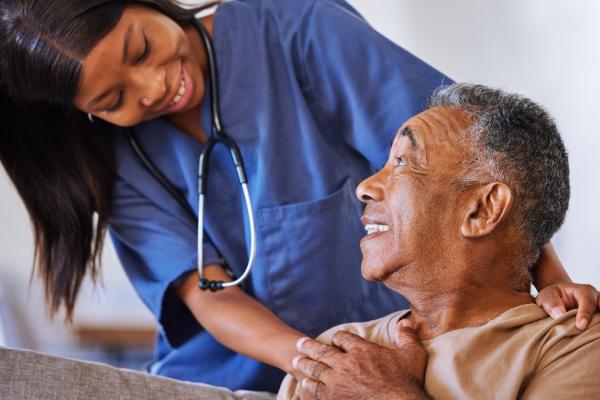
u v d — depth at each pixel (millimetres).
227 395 1774
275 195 1914
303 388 1499
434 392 1440
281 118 1942
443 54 3164
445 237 1484
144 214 1989
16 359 1600
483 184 1464
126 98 1754
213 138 1910
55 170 1940
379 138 1912
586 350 1375
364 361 1451
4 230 3797
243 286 1976
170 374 2047
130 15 1717
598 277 2766
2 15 1728
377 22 3246
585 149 2812
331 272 1923
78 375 1635
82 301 3875
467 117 1498
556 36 2891
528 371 1390
